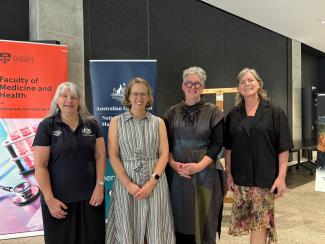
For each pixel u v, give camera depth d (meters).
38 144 1.98
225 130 2.41
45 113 3.42
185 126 2.22
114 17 4.48
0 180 3.28
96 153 2.15
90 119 2.12
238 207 2.34
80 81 4.09
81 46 4.09
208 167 2.22
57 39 3.86
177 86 5.46
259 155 2.23
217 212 2.25
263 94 2.33
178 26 5.45
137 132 2.09
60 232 2.03
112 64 3.37
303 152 9.23
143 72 3.39
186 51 5.61
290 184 6.09
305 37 8.66
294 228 3.72
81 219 2.06
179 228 2.22
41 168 1.97
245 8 6.23
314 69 11.03
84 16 4.14
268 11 6.40
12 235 3.34
